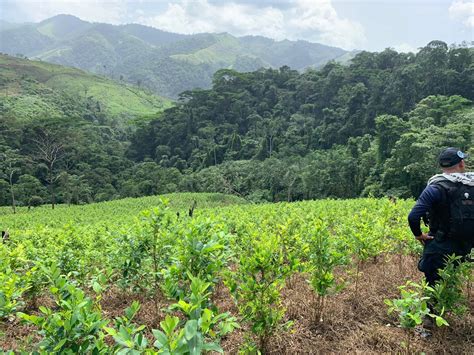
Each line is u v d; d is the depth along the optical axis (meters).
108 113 129.00
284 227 4.99
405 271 5.78
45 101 113.25
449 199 3.77
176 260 3.93
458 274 3.60
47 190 60.75
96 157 72.00
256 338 3.74
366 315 4.41
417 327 4.00
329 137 65.31
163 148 83.69
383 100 62.75
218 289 5.12
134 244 4.53
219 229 5.11
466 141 32.97
